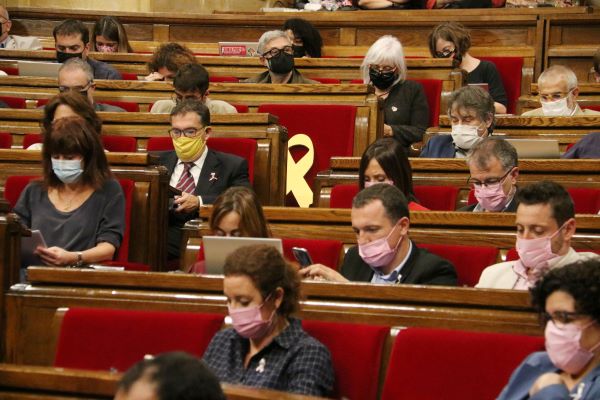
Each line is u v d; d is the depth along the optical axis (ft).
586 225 20.59
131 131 31.42
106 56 42.34
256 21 47.67
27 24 48.80
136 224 25.54
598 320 13.53
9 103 35.88
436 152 28.78
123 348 17.13
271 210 22.89
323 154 32.35
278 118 31.86
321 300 17.04
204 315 17.15
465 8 45.96
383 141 23.30
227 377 16.15
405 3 47.03
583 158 27.76
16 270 20.16
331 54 45.37
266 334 16.21
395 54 34.81
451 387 15.28
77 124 23.52
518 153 27.32
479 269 20.26
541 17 44.11
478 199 22.21
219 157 27.89
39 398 15.46
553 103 31.40
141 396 10.00
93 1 55.31
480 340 15.37
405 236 19.02
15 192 25.61
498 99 40.19
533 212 17.39
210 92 34.86
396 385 15.57
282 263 16.16
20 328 18.54
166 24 48.47
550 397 12.84
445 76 37.78
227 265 16.02
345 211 22.56
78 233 23.25
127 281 18.20
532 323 15.96
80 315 17.54
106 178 23.82
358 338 16.21
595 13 43.60
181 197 26.40
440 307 16.52
